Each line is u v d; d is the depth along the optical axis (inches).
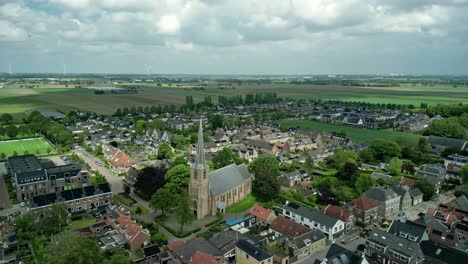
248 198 6151.6
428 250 4025.6
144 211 5482.3
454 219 4936.0
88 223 5118.1
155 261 3909.9
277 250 4128.9
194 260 3678.6
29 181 6033.5
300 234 4399.6
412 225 4473.4
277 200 5910.4
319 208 5565.9
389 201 5428.2
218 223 5068.9
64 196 5388.8
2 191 6417.3
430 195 6127.0
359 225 5118.1
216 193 5369.1
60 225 4761.3
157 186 5856.3
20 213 5423.2
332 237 4611.2
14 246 4301.2
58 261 3442.4
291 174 6860.2
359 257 3639.3
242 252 3924.7
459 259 3777.1
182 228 4854.8
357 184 6200.8
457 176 6993.1
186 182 5856.3
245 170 6314.0
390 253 3978.8
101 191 5703.7
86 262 3457.2
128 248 4264.3
